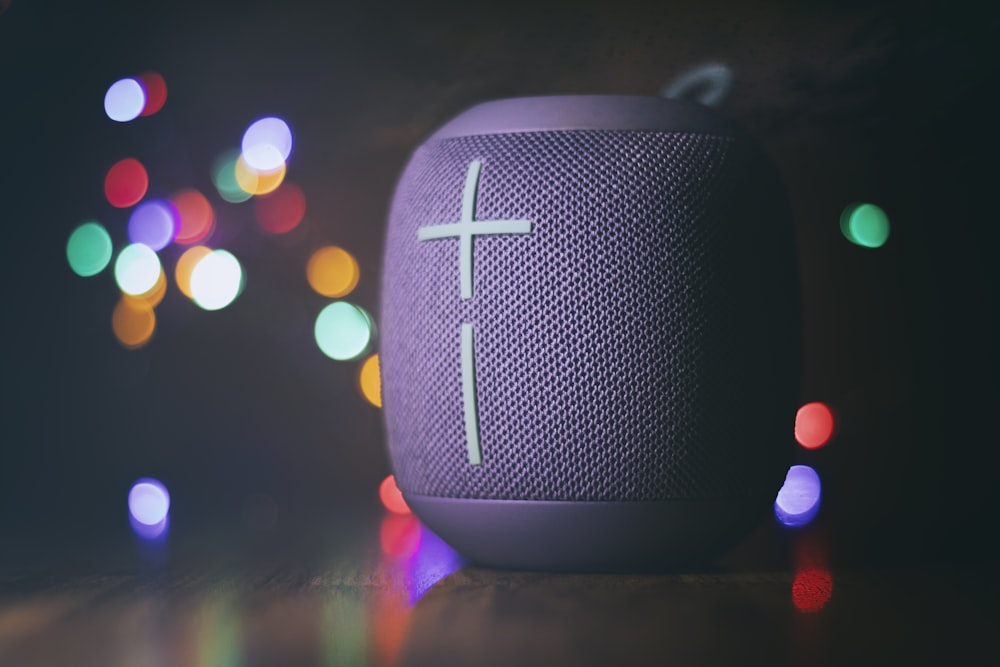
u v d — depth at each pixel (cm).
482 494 37
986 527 46
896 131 51
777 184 38
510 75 45
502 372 36
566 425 36
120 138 57
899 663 27
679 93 47
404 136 53
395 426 39
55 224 61
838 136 51
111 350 63
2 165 58
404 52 43
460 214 36
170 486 64
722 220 36
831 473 57
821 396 57
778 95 46
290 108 49
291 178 60
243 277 64
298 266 64
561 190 36
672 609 33
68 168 59
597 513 36
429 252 37
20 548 46
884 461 56
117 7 43
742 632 30
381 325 40
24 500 60
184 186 59
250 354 65
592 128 37
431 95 48
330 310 61
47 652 29
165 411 65
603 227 36
